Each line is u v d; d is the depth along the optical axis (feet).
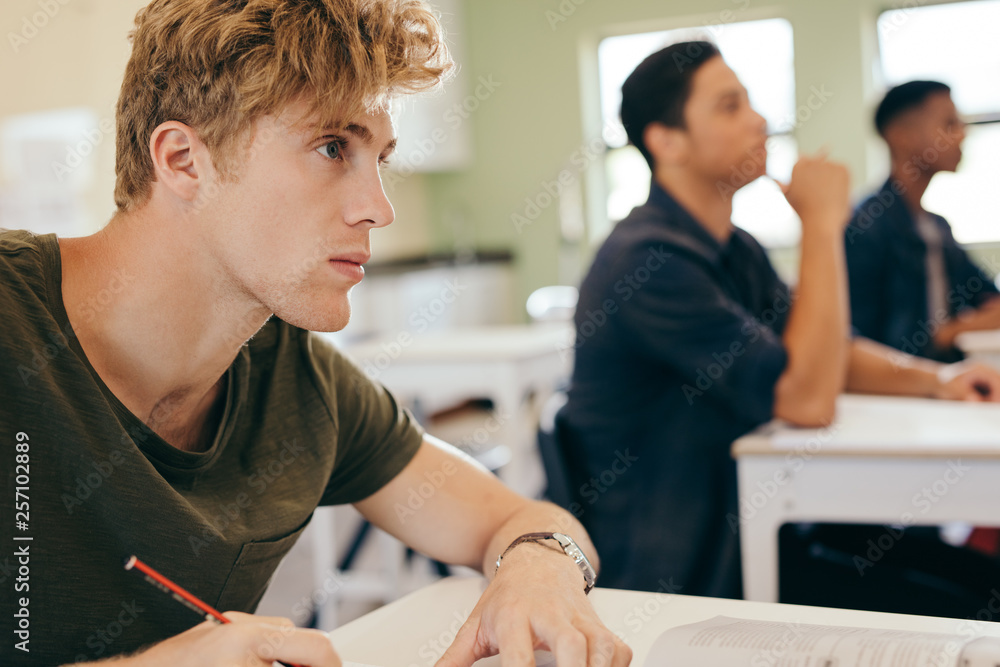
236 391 2.74
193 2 2.35
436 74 2.58
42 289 2.35
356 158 2.44
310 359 3.03
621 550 4.94
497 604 2.42
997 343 7.77
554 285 19.11
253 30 2.28
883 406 5.51
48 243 2.42
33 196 10.69
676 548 4.83
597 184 18.79
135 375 2.48
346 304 2.51
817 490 4.49
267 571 2.77
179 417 2.62
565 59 18.35
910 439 4.49
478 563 3.16
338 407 3.14
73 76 10.97
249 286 2.42
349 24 2.34
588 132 18.54
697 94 5.01
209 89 2.31
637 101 5.18
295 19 2.29
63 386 2.32
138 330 2.44
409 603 2.89
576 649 2.16
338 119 2.33
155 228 2.41
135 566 1.98
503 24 18.67
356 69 2.32
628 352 4.94
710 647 2.18
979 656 1.97
